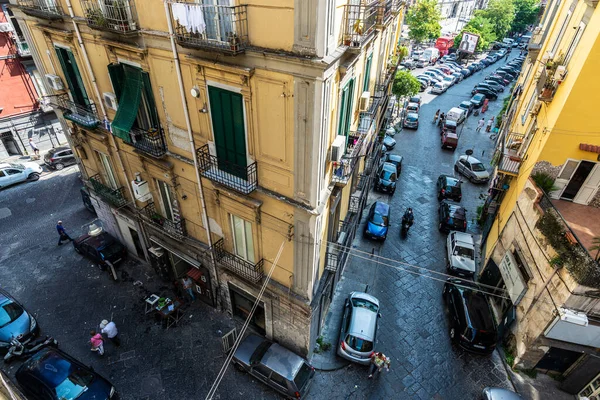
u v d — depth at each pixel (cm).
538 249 1162
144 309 1385
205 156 962
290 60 657
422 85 4216
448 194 2161
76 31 1048
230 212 1028
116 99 1095
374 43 1195
